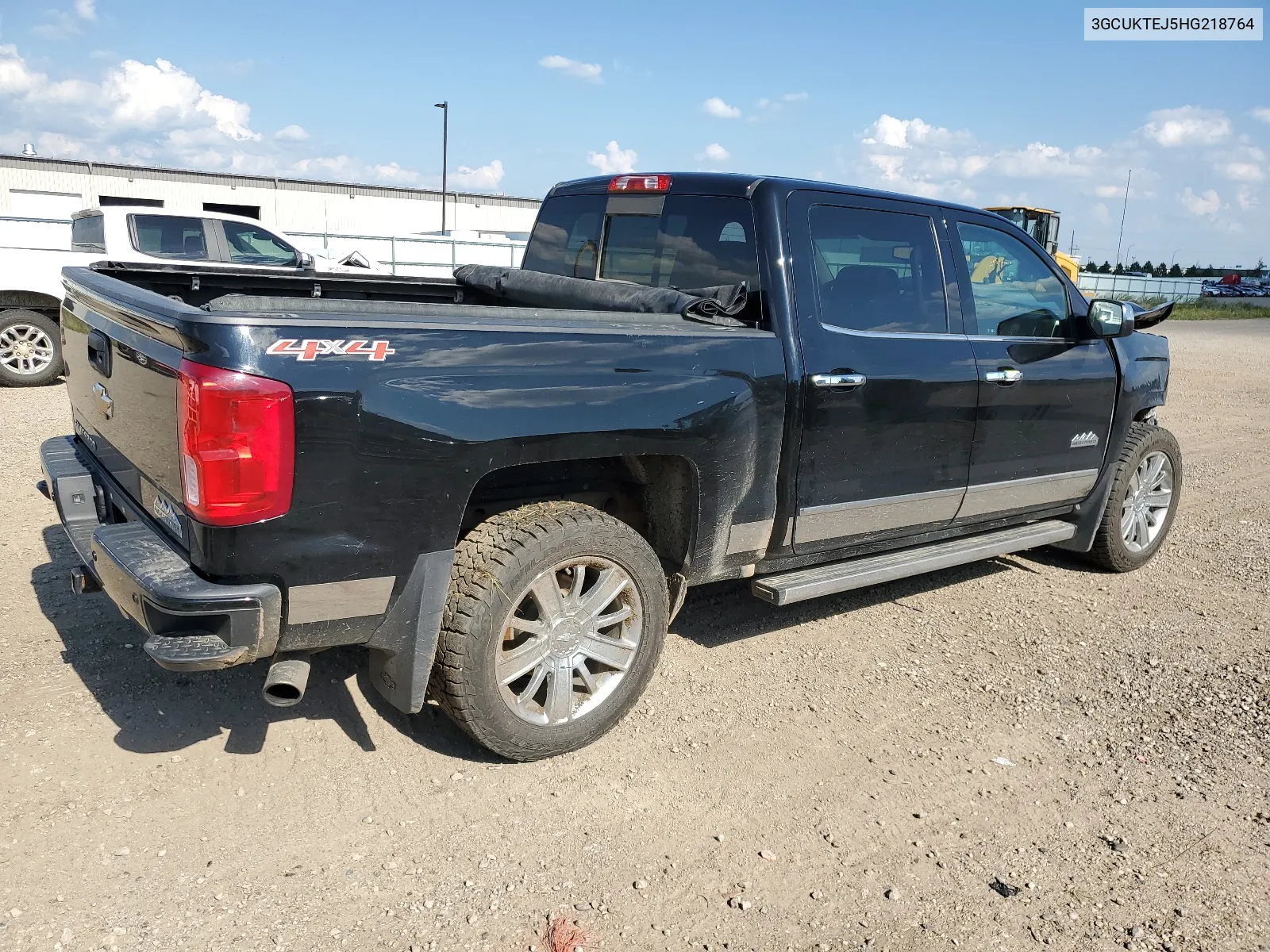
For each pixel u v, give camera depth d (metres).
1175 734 3.84
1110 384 5.21
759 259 3.78
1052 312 4.97
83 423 3.77
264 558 2.66
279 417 2.59
